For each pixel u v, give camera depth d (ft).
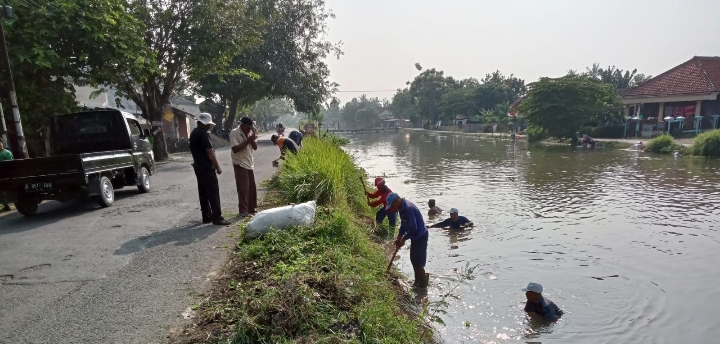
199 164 21.36
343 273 14.67
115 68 41.50
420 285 20.49
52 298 13.47
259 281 13.93
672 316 17.66
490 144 136.36
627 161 75.20
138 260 16.83
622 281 21.40
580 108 114.11
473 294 19.81
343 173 32.78
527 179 57.16
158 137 63.26
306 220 19.43
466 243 28.04
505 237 29.27
